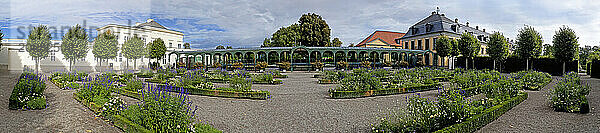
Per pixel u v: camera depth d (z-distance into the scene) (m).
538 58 23.78
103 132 4.73
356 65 29.17
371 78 9.74
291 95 9.38
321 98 8.70
